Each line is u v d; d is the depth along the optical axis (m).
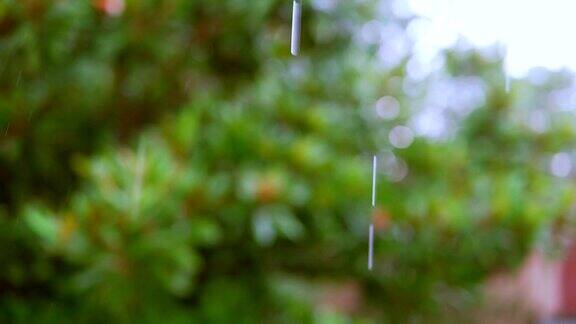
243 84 1.50
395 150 1.62
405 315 1.59
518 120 1.71
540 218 1.48
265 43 1.50
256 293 1.48
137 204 1.24
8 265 1.37
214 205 1.32
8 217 1.38
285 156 1.40
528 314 1.87
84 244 1.24
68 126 1.40
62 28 1.32
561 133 1.71
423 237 1.48
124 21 1.36
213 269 1.46
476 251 1.49
